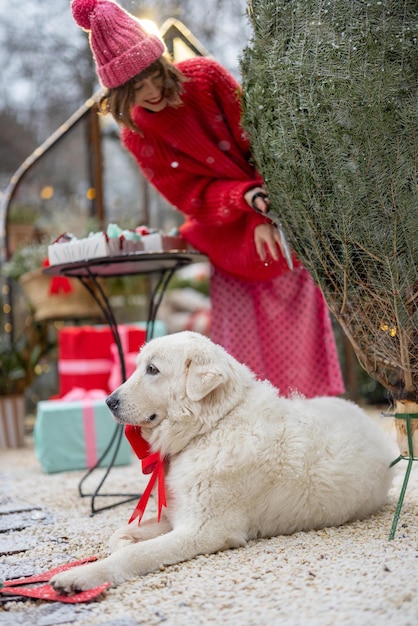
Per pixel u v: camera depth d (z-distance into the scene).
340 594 1.91
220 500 2.42
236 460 2.44
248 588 2.00
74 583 2.03
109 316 3.54
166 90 3.31
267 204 3.19
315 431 2.63
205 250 3.82
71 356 5.36
